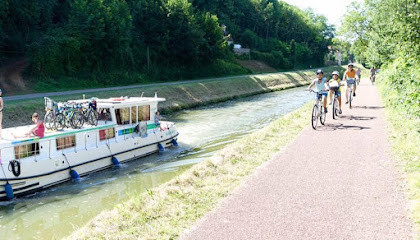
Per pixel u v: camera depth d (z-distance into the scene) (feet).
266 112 104.17
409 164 27.45
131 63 171.32
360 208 20.95
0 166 40.57
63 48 134.51
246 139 43.06
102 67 153.17
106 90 116.78
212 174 30.63
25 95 98.89
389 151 32.27
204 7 332.39
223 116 96.58
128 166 53.31
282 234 18.57
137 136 57.88
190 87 134.82
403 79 50.57
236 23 395.34
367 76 217.56
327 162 30.45
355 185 24.64
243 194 24.47
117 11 155.12
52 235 30.89
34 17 153.69
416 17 54.54
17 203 39.83
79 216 35.06
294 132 44.42
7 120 71.05
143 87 130.11
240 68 258.16
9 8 141.28
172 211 23.09
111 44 154.10
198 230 19.81
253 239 18.31
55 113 49.47
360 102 72.54
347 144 36.22
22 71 125.29
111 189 43.16
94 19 145.28
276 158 32.63
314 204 22.00
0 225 33.71
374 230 18.29
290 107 116.06
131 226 21.72
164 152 60.54
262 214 21.15
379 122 47.57
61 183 46.06
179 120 90.07
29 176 42.29
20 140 41.88
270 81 204.64
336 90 52.60
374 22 137.80
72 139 48.32
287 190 24.62
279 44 385.50
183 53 201.46
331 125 47.29
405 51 56.70
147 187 43.01
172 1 191.31
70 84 130.62
